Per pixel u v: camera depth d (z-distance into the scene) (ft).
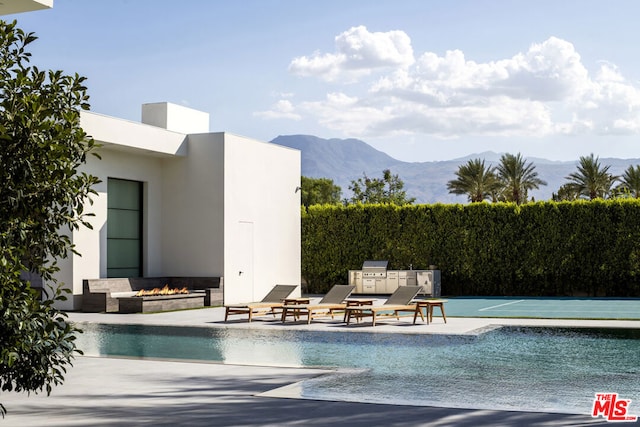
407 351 34.27
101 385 24.64
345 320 48.98
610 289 77.61
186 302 60.90
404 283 80.79
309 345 36.91
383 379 25.85
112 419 19.22
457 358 31.73
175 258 67.00
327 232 86.63
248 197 68.95
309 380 25.59
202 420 19.04
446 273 82.64
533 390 23.66
